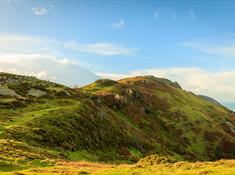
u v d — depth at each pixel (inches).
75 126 3494.1
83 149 3157.0
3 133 2482.8
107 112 5002.5
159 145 5413.4
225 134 7544.3
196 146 6811.0
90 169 1555.1
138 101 7642.7
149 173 1288.1
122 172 1370.6
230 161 1455.5
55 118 3398.1
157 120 7239.2
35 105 4133.9
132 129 5177.2
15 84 5260.8
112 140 4094.5
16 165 1557.6
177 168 1375.5
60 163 1755.7
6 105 3838.6
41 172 1403.8
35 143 2561.5
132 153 4220.0
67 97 5049.2
